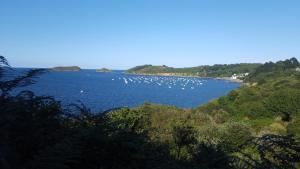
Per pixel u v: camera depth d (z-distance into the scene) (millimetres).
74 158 4656
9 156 4227
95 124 5344
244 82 174750
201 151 6293
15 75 5148
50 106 5242
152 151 5730
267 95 61688
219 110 58281
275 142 5285
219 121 48781
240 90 65438
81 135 4766
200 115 30094
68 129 5000
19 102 4875
